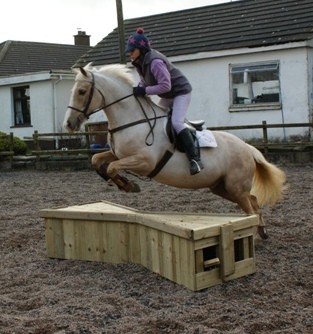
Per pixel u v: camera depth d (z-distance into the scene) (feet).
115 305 14.83
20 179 46.60
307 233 22.41
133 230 18.29
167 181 18.51
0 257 20.58
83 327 13.29
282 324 13.21
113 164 17.57
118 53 65.31
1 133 57.47
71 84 71.92
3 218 28.04
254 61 53.31
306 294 15.37
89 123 55.26
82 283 16.87
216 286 16.10
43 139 69.46
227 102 55.26
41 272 18.44
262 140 52.85
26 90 73.41
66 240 19.79
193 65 57.06
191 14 65.98
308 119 50.72
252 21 57.98
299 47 50.42
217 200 31.73
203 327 12.94
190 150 17.72
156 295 15.58
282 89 51.83
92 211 19.21
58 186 40.83
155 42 62.28
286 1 59.11
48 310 14.55
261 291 15.62
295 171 42.73
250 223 16.88
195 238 15.44
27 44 90.33
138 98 18.04
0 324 13.47
